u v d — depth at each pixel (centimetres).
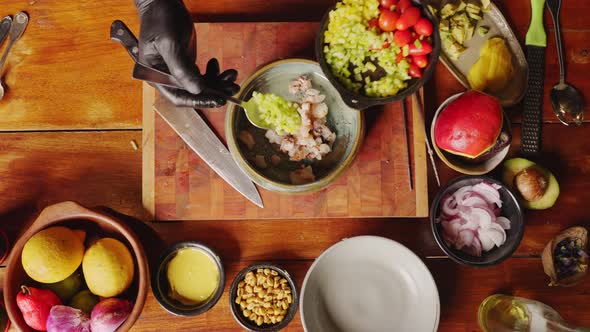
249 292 107
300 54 115
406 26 96
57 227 103
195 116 113
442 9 114
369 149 113
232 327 111
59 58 117
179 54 82
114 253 102
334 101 112
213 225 114
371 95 101
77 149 116
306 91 108
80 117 116
